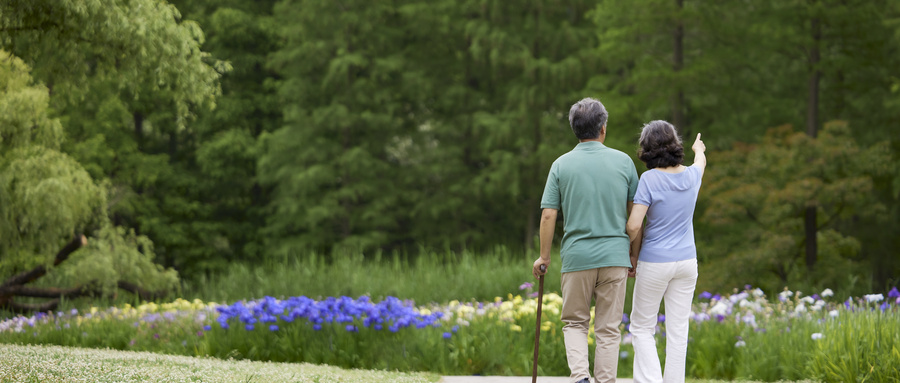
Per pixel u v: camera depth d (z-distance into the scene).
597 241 4.42
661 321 8.38
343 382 5.26
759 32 18.67
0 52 12.14
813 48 19.09
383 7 26.34
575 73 24.70
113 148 24.75
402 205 28.14
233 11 26.19
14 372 4.27
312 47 25.88
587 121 4.55
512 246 26.80
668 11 19.16
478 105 26.98
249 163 27.86
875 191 19.58
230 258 27.58
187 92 8.88
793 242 14.66
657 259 4.58
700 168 4.73
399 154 29.28
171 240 25.34
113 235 15.19
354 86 26.27
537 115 25.59
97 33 8.05
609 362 4.46
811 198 15.02
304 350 7.86
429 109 28.64
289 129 25.77
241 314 8.17
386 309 8.42
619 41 20.70
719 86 20.45
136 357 6.22
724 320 8.11
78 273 14.21
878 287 14.37
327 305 8.41
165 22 8.66
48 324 9.52
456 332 7.95
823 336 6.79
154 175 25.02
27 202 12.88
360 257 15.52
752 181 15.75
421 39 28.12
